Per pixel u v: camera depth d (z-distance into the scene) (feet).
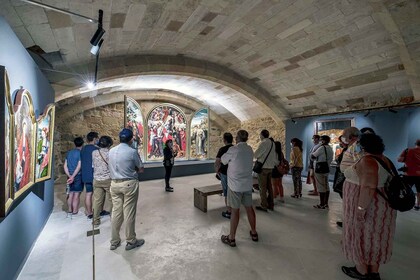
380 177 5.68
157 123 25.30
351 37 12.32
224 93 25.96
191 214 11.80
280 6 10.14
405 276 6.52
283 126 26.13
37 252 7.80
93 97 23.70
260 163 12.13
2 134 4.75
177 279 6.31
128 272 6.64
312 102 21.18
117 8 9.06
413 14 8.77
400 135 15.79
